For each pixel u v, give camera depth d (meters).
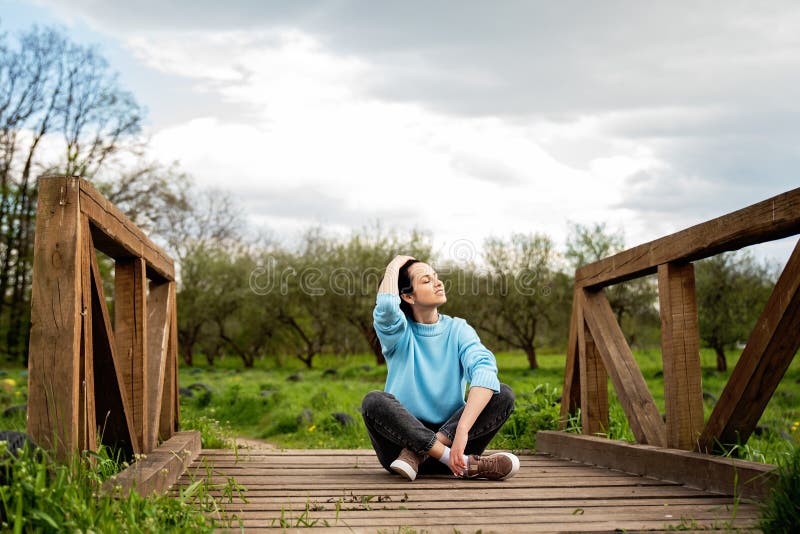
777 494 2.27
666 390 3.64
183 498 2.46
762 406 3.08
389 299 3.56
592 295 4.77
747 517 2.50
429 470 3.69
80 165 23.92
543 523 2.45
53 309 2.44
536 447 5.24
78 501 2.06
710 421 3.27
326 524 2.38
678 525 2.36
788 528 2.13
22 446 2.14
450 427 3.55
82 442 2.53
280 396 12.52
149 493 2.77
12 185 24.44
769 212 2.77
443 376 3.70
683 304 3.60
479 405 3.48
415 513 2.63
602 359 4.69
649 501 2.88
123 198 25.81
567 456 4.66
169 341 4.59
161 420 4.46
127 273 3.72
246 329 35.97
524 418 5.80
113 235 3.10
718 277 21.59
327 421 10.03
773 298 2.82
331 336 33.34
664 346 3.66
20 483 1.93
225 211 42.16
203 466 4.06
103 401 3.14
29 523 1.89
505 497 2.98
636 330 23.89
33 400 2.38
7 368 24.80
